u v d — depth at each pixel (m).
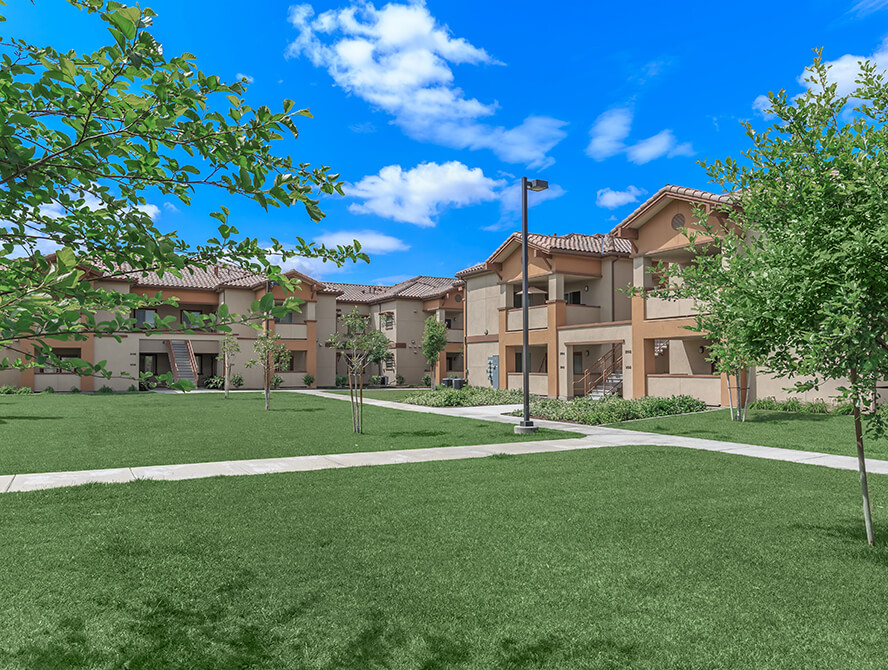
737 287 6.49
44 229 3.12
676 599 5.18
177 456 12.38
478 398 28.53
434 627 4.68
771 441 14.87
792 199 6.52
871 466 11.48
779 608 5.00
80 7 2.82
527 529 7.18
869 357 5.51
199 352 41.22
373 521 7.52
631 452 13.06
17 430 16.44
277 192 3.17
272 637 4.53
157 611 4.93
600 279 32.19
